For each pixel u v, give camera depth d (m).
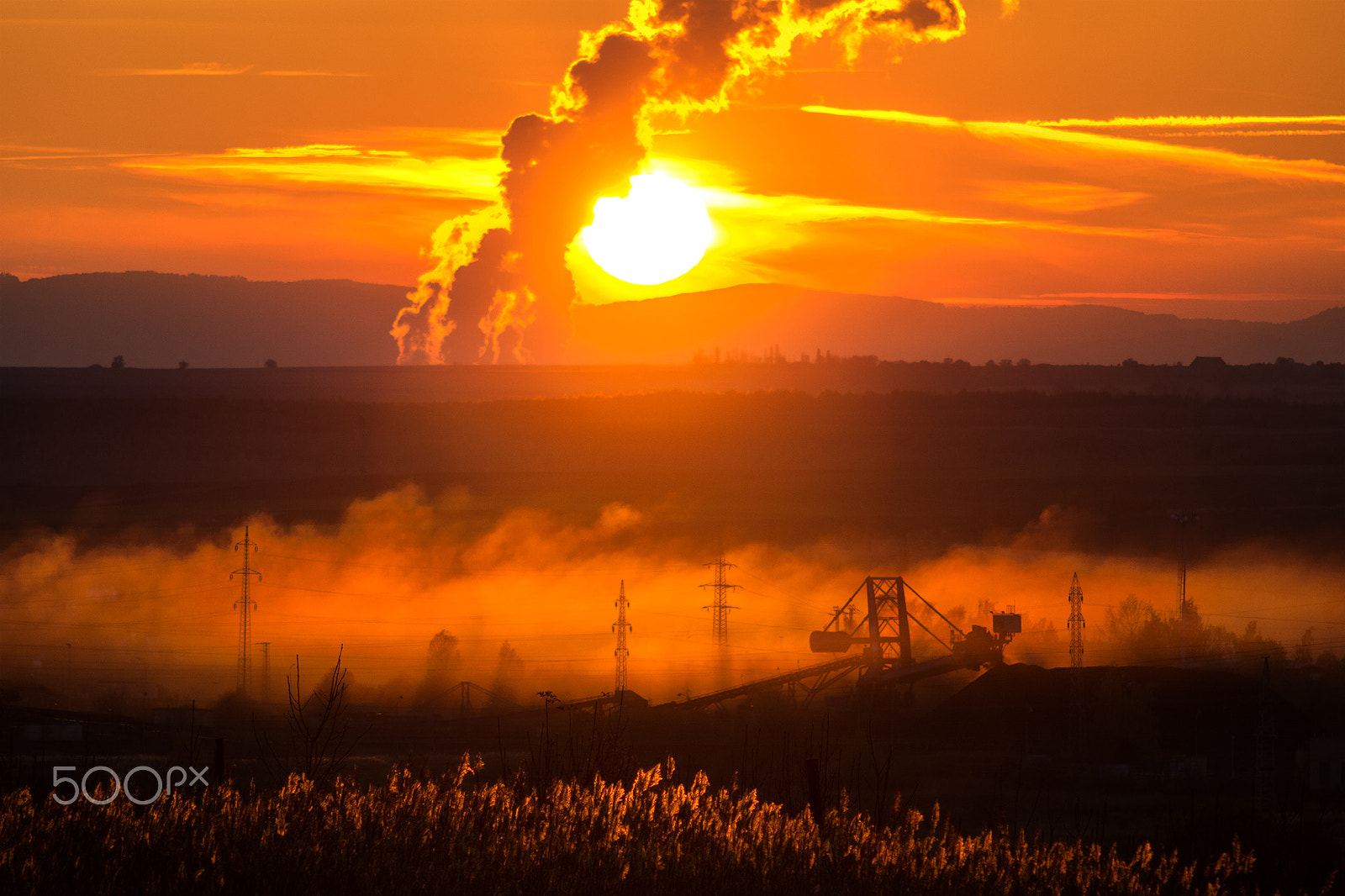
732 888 56.41
